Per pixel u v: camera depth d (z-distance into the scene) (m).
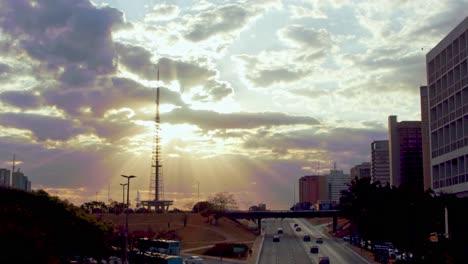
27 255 78.31
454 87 110.81
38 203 113.25
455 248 96.06
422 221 128.62
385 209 157.62
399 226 137.88
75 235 117.62
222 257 176.88
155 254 137.62
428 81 125.12
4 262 75.44
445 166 117.00
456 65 109.19
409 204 137.00
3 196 107.81
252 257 173.62
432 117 124.00
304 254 178.00
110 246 140.00
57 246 105.19
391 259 155.12
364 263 150.50
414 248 118.38
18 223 85.94
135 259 142.00
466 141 106.25
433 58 122.00
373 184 193.38
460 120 109.62
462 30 105.88
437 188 122.94
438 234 113.62
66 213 117.75
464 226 107.25
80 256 124.12
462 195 109.75
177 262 131.25
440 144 120.06
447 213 111.31
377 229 169.00
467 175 105.88
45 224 104.19
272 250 194.25
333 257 167.38
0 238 76.69
